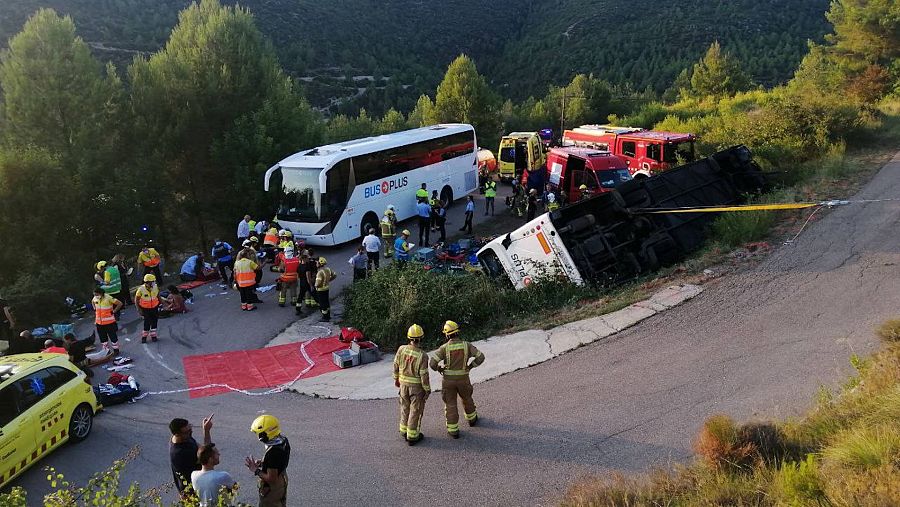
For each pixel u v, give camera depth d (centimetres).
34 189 1897
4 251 1839
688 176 1705
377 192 2292
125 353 1353
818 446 646
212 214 2483
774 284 1225
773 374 901
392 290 1408
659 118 4534
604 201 1514
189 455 675
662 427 809
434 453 822
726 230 1498
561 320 1259
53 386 927
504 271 1519
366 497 734
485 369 1095
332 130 4472
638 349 1060
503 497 704
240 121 2420
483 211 2731
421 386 845
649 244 1449
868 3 3562
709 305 1182
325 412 1015
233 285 1816
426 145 2581
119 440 964
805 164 2089
